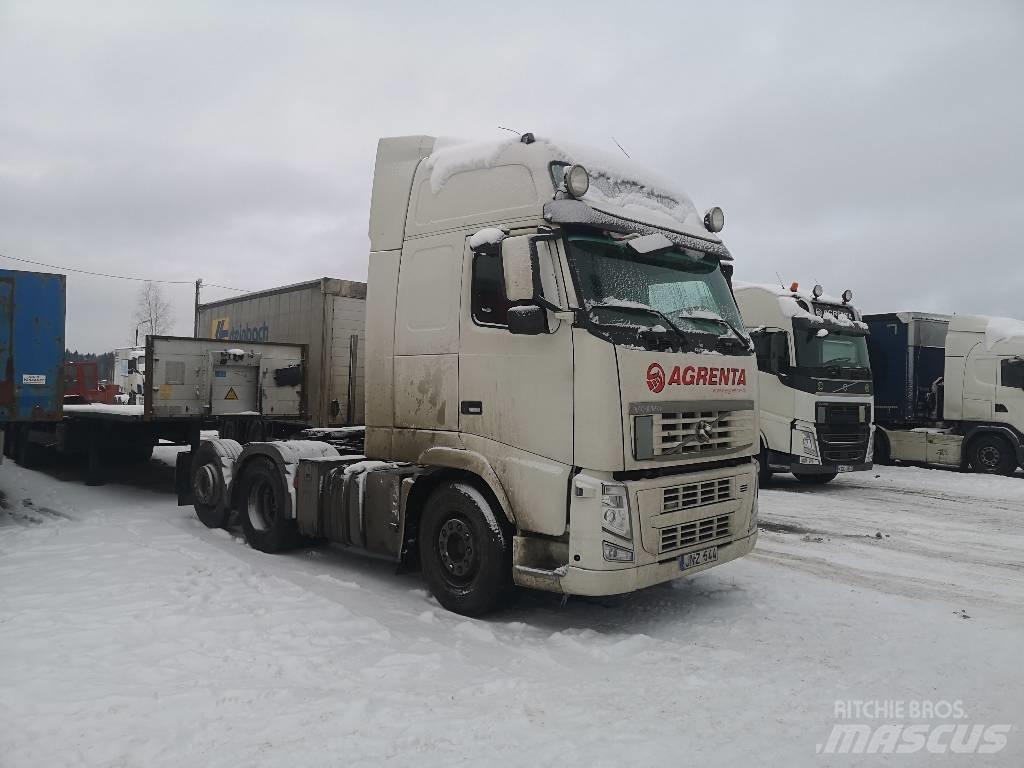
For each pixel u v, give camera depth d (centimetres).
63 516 895
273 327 1033
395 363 600
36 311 847
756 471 589
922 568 709
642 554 479
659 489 492
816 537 851
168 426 959
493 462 525
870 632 507
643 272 532
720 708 382
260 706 372
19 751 322
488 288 537
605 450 469
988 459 1425
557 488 486
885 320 1585
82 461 1345
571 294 483
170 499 1010
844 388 1239
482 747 334
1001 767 326
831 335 1249
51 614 506
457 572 549
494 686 405
